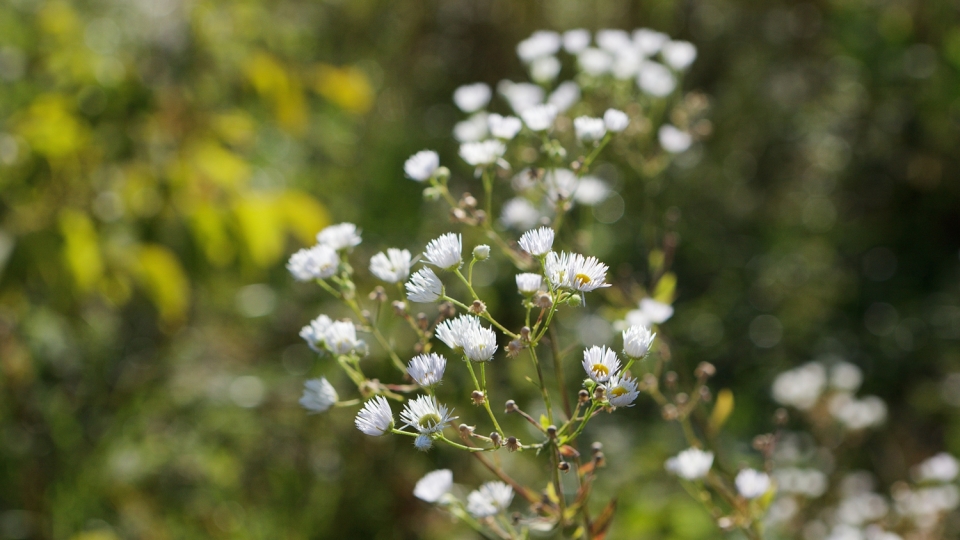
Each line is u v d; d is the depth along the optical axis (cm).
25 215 102
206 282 120
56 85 111
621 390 66
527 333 68
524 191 87
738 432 150
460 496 123
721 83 232
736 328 186
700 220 204
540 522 75
